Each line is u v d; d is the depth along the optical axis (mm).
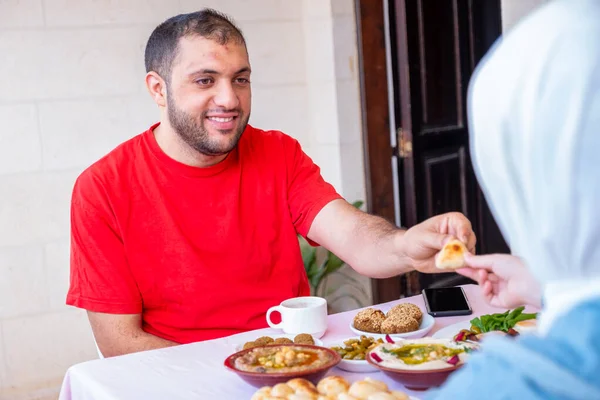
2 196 2869
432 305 1697
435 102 3559
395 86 3443
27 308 2934
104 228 1875
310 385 1142
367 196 3459
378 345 1330
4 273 2891
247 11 3252
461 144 3730
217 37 1831
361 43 3367
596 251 614
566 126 596
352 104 3381
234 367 1272
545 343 622
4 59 2832
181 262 1898
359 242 1833
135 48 3029
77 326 3012
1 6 2812
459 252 1209
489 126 659
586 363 586
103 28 2973
